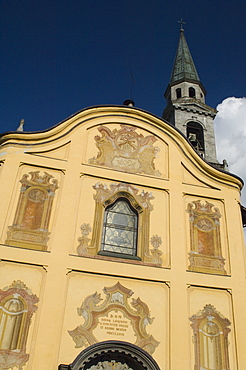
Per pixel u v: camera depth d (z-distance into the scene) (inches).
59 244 528.7
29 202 555.5
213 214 638.5
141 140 677.3
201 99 1237.1
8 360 442.3
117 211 605.9
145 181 633.0
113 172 623.5
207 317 538.6
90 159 625.6
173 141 691.4
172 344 502.6
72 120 649.6
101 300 507.8
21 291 485.1
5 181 558.6
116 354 486.0
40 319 473.4
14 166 577.0
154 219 602.9
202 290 557.6
